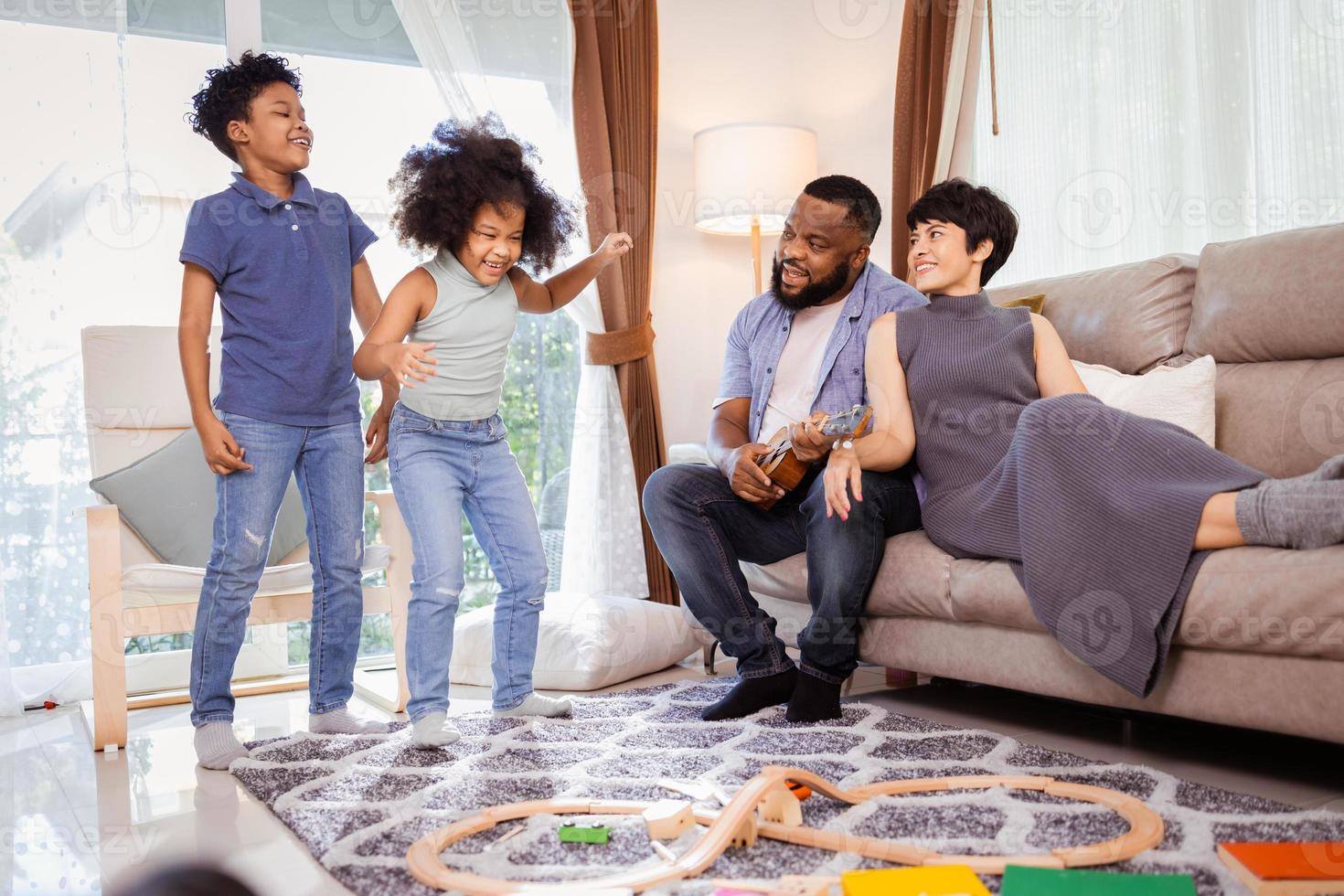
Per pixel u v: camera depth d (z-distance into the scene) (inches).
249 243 75.6
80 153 106.2
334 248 80.3
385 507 91.4
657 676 102.7
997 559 70.5
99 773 72.6
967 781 55.9
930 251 78.9
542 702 82.0
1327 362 76.5
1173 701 60.6
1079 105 119.4
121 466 97.4
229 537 74.9
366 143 120.2
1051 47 122.6
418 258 79.9
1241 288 81.2
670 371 141.8
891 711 80.7
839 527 75.5
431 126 123.3
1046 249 123.5
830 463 74.3
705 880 43.9
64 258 105.3
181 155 110.2
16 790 68.7
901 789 55.7
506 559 81.0
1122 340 87.3
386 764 67.9
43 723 93.9
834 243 84.9
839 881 42.3
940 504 74.5
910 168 134.0
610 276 129.6
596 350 129.6
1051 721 78.7
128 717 95.7
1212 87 105.3
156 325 104.1
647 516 84.0
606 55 131.0
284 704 98.3
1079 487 63.0
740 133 128.6
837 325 86.4
